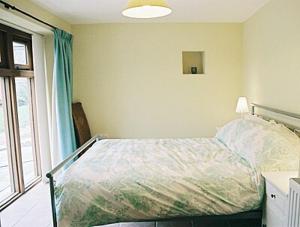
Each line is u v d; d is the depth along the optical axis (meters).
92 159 2.63
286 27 2.81
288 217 1.58
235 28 4.22
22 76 3.43
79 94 4.32
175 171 2.25
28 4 2.96
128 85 4.31
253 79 3.79
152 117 4.37
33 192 3.44
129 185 2.10
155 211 2.07
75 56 4.25
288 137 2.37
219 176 2.14
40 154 3.82
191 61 4.43
